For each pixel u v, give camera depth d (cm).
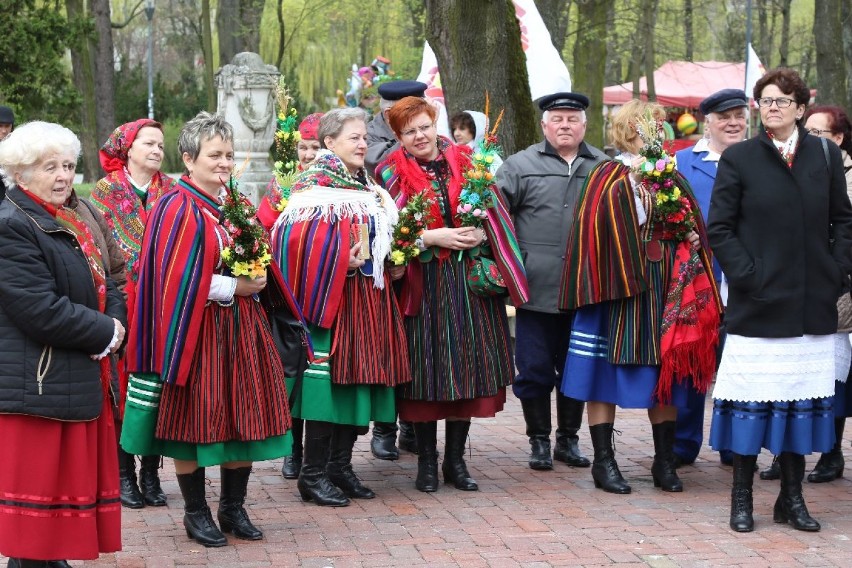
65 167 404
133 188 570
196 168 473
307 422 556
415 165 574
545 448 641
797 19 3334
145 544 488
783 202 502
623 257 560
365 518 533
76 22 1873
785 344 502
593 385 583
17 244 389
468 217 563
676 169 596
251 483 606
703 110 646
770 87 507
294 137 591
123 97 3206
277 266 493
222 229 472
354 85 1386
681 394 574
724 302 643
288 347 496
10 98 1806
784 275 500
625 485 583
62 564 445
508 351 591
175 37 3728
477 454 678
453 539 498
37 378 392
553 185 626
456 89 903
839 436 612
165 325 458
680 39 2916
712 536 506
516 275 576
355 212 543
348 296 545
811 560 471
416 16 2641
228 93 1549
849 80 1897
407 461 662
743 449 509
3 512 398
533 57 1023
